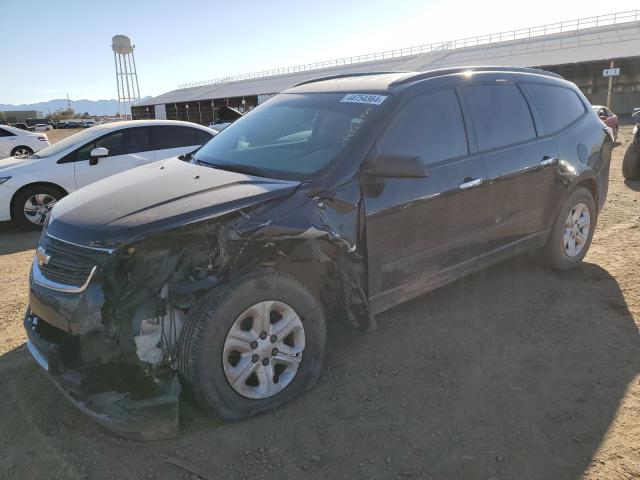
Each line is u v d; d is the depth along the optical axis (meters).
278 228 2.77
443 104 3.73
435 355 3.47
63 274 2.68
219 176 3.23
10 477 2.46
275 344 2.86
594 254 5.38
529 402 2.95
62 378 2.65
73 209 2.95
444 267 3.69
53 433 2.77
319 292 3.30
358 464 2.49
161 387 2.63
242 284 2.68
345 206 3.06
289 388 2.94
